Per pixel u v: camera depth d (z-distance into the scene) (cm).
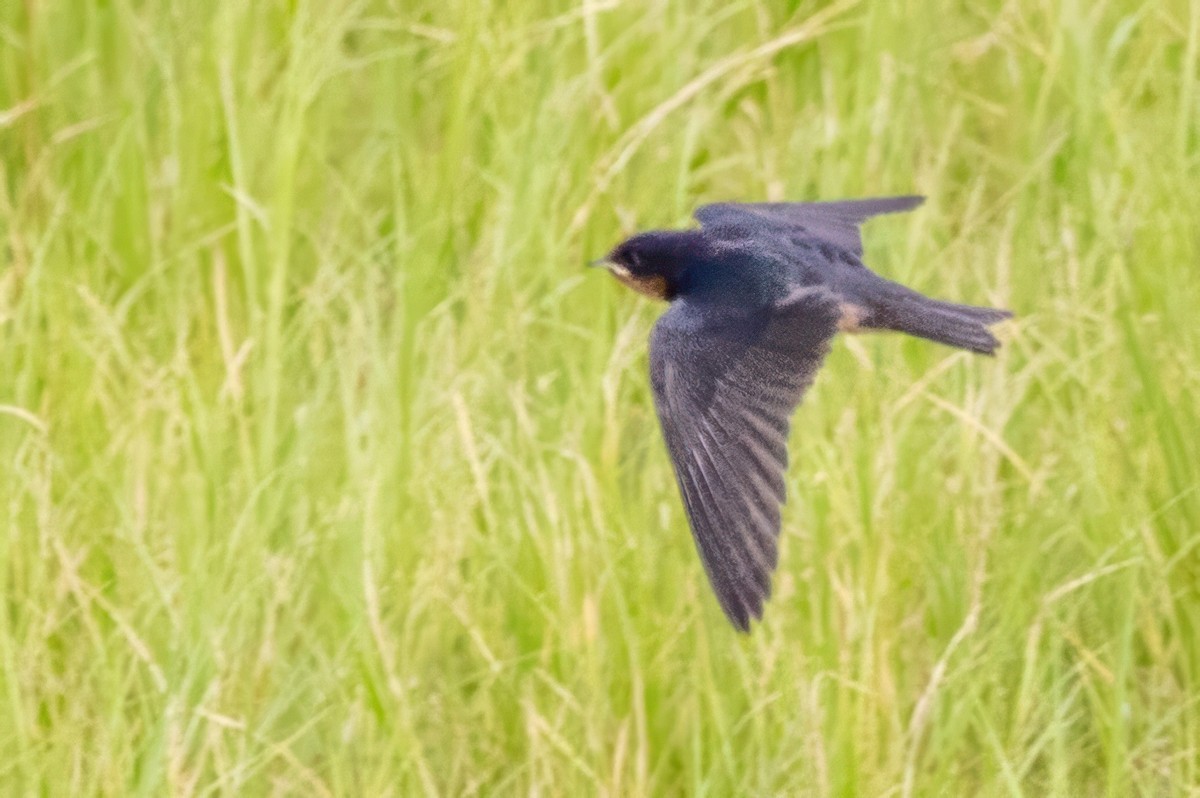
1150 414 1148
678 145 1384
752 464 880
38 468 1130
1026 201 1346
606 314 1233
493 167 1338
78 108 1395
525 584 1084
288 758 1011
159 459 1134
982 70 1483
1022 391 1170
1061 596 1091
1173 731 1042
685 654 1062
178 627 1039
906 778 990
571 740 1028
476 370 1199
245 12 1386
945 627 1080
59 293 1221
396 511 1104
